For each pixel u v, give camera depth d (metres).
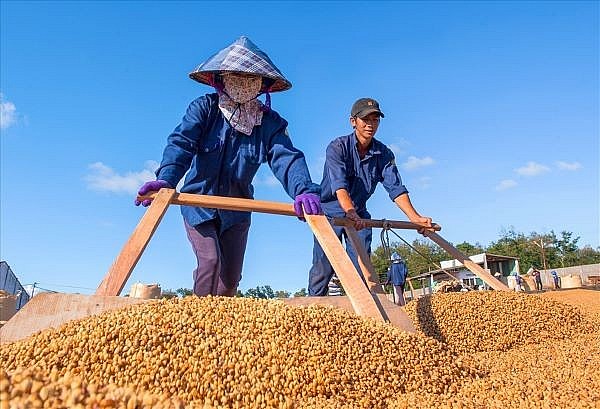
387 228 4.76
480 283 25.55
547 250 67.19
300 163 3.87
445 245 5.09
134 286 11.88
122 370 2.10
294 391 2.16
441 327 4.33
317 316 2.56
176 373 2.12
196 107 3.93
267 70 3.85
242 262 4.35
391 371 2.42
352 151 5.27
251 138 4.03
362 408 2.15
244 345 2.31
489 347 4.25
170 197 3.23
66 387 1.29
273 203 3.44
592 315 5.54
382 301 3.40
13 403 1.16
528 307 4.67
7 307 10.93
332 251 3.26
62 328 2.32
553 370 2.75
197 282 3.84
